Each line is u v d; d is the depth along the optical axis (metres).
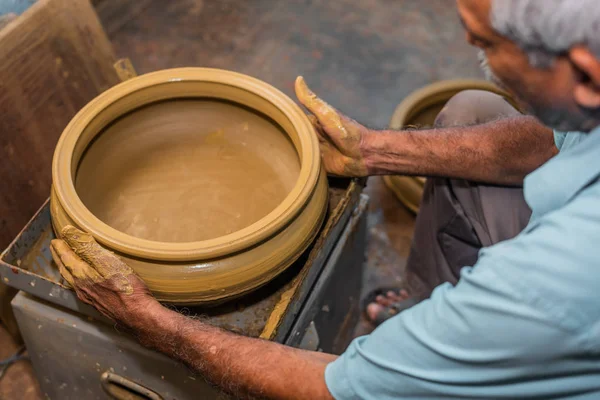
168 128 1.29
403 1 2.63
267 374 0.93
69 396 1.36
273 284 1.17
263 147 1.30
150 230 1.24
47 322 1.21
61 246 1.02
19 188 1.44
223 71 1.23
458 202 1.33
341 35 2.49
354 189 1.29
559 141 1.11
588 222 0.70
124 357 1.19
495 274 0.74
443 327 0.78
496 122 1.28
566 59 0.68
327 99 2.29
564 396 0.81
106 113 1.17
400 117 1.88
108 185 1.25
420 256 1.51
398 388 0.84
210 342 0.97
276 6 2.58
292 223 1.05
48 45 1.42
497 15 0.68
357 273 1.55
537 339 0.73
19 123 1.40
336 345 1.61
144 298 0.99
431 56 2.45
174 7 2.54
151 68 2.32
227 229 1.25
